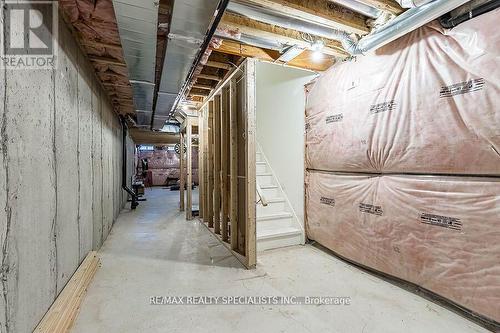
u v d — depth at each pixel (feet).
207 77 12.01
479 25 5.58
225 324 5.93
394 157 7.50
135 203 21.31
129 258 10.10
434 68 6.42
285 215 12.24
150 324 5.92
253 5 6.49
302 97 11.94
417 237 6.97
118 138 18.34
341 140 9.42
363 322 5.98
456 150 6.00
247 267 9.08
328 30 7.68
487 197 5.56
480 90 5.53
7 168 4.14
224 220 12.00
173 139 32.73
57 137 6.24
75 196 7.66
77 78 7.80
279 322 6.00
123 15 5.58
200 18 5.83
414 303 6.75
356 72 8.80
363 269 8.89
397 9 6.49
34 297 4.95
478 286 5.74
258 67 16.03
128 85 11.59
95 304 6.74
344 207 9.47
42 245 5.34
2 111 4.04
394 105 7.43
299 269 8.98
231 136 10.81
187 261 9.80
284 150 13.25
